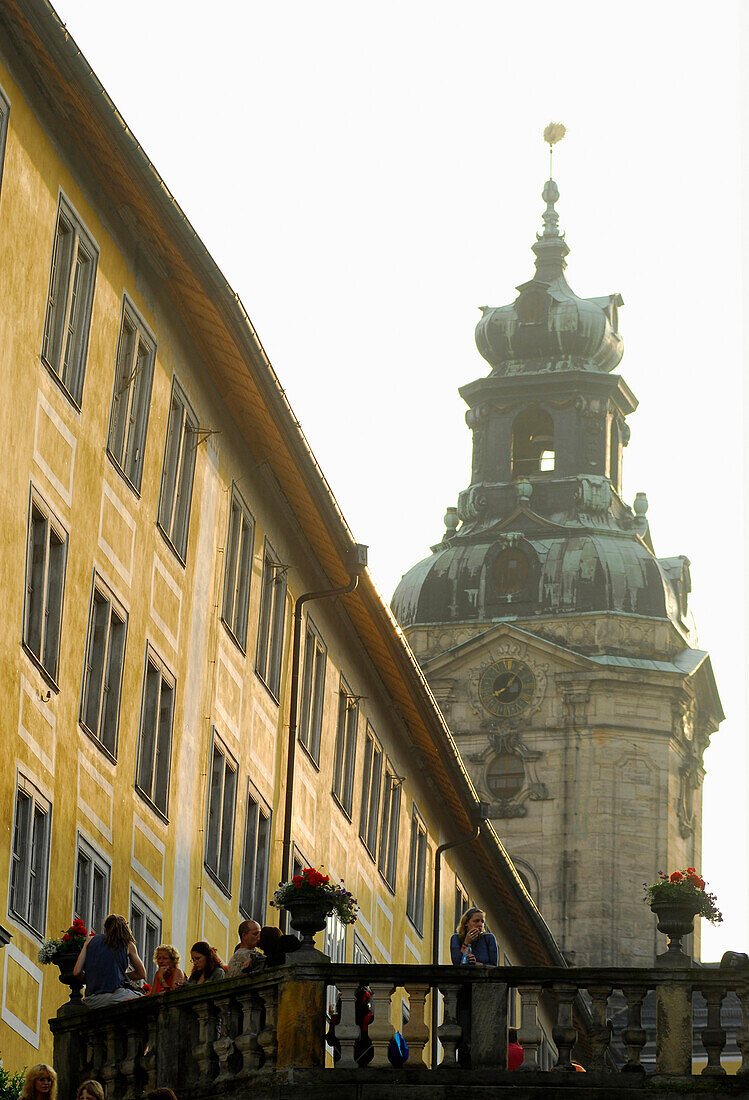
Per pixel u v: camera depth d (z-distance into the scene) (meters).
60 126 30.75
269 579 42.09
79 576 31.86
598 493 108.31
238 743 39.78
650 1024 63.44
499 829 102.94
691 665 104.94
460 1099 24.48
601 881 101.38
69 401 31.41
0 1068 24.50
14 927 29.16
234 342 36.28
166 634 35.78
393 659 49.22
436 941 57.62
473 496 109.56
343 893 25.33
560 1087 24.58
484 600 106.69
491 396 110.62
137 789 34.28
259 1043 24.64
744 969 24.88
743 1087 24.52
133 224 33.66
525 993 24.95
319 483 41.00
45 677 30.48
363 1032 25.00
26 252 29.64
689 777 105.31
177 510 36.72
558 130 119.19
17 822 29.81
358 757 49.41
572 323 110.75
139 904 34.34
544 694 103.88
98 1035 25.80
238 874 39.69
